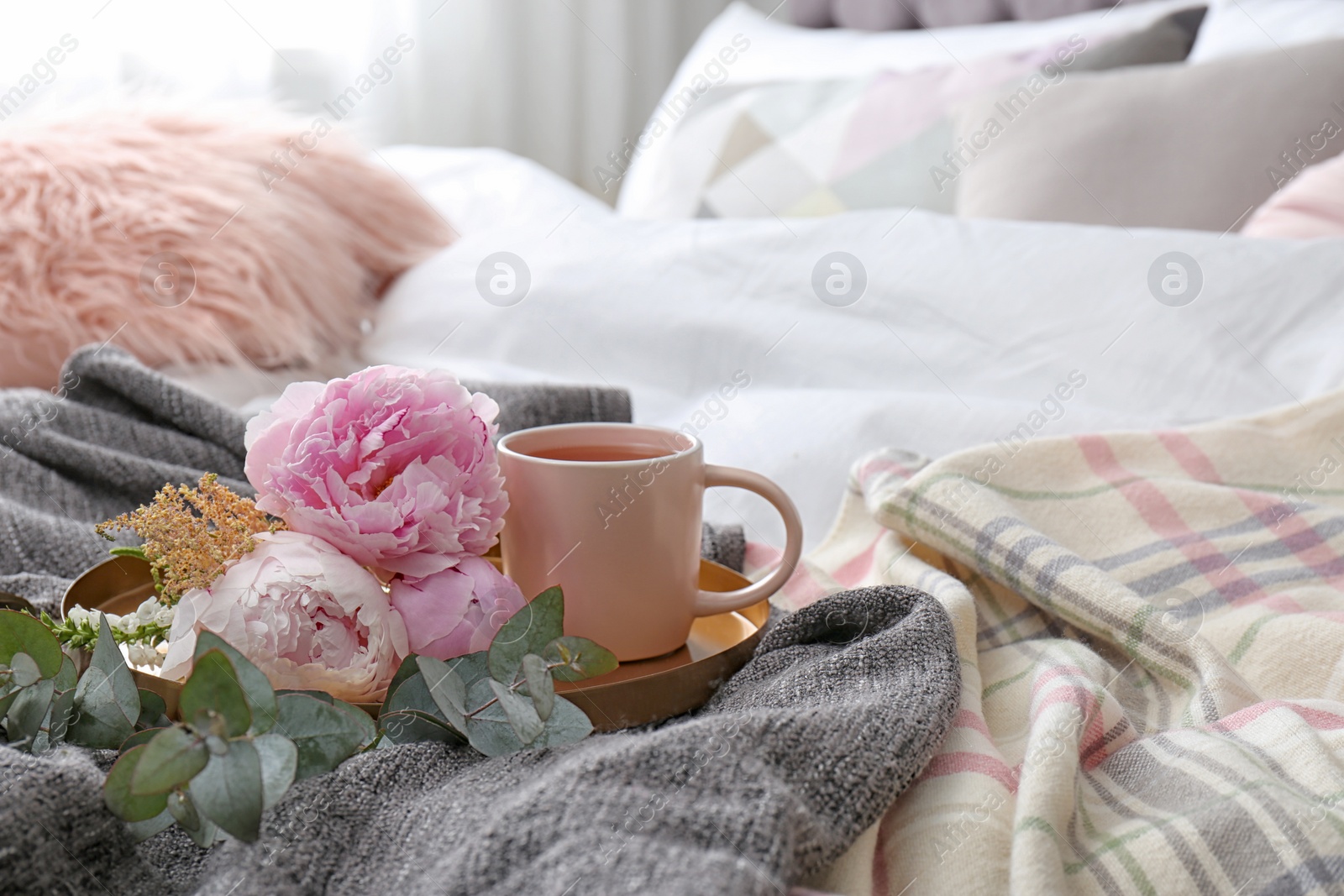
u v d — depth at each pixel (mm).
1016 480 925
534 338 1354
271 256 1321
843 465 1047
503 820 618
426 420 709
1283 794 668
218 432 1016
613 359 1321
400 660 699
